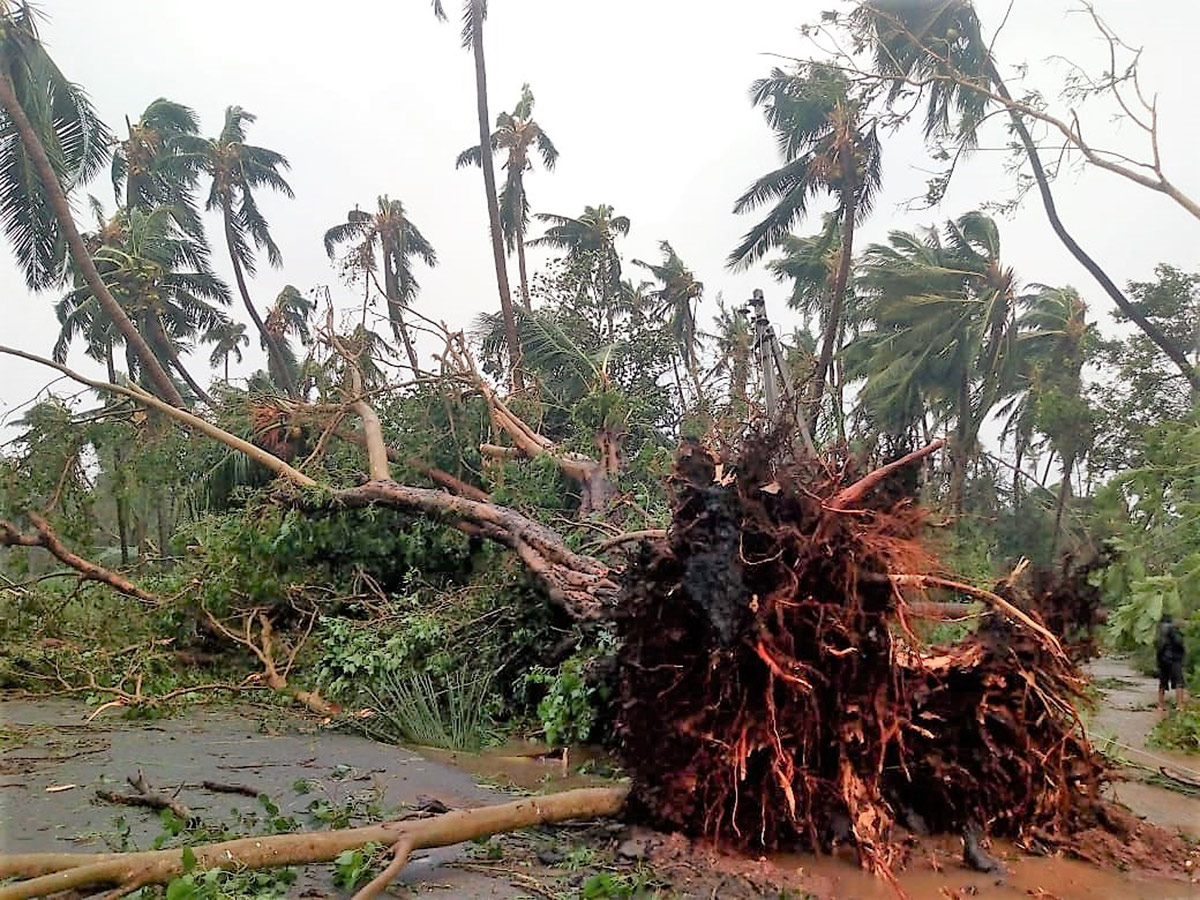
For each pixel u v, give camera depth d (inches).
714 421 278.8
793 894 146.8
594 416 478.6
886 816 166.2
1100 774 191.9
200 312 1045.8
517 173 1100.5
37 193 636.7
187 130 1051.9
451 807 192.5
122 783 205.5
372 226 1175.0
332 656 307.9
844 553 168.9
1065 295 945.5
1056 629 189.0
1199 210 482.6
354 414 464.8
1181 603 342.3
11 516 382.3
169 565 452.4
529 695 289.1
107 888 133.4
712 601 166.7
